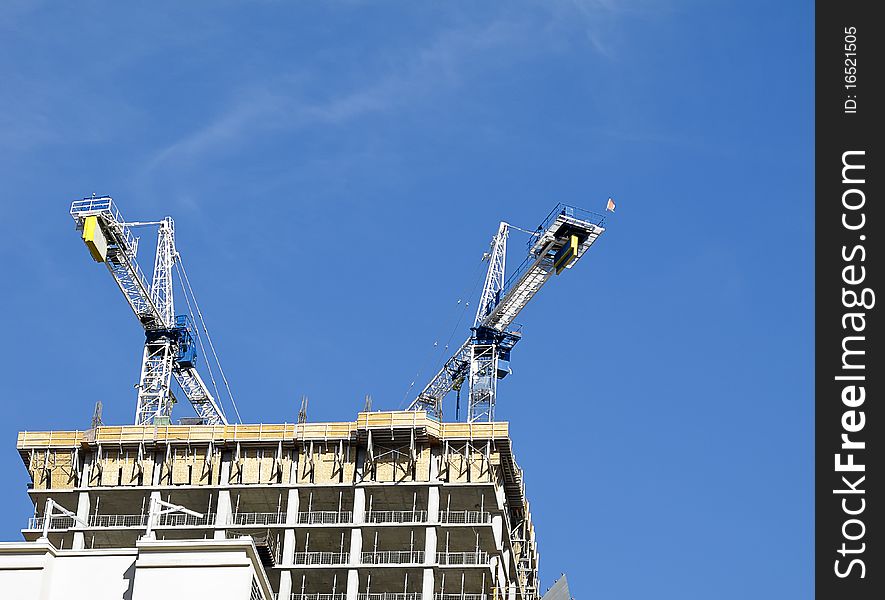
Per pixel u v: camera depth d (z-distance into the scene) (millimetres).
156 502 125125
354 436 178125
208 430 180625
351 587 166500
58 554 119875
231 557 116750
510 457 178125
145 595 115688
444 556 171000
